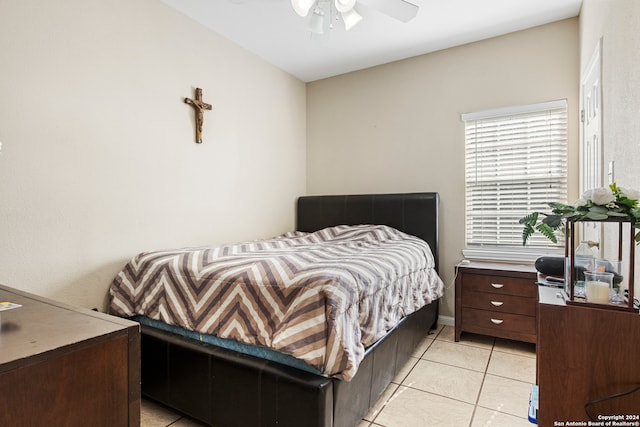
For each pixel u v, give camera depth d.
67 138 1.96
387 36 2.99
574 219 1.17
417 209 3.23
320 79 3.96
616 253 1.52
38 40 1.83
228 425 1.57
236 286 1.67
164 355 1.77
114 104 2.18
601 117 1.87
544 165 2.88
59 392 0.79
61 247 1.94
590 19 2.17
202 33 2.77
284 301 1.53
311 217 3.77
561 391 1.15
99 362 0.87
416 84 3.40
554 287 1.46
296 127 3.91
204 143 2.79
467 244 3.20
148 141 2.38
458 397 1.99
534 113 2.91
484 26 2.85
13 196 1.75
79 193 2.01
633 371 1.07
